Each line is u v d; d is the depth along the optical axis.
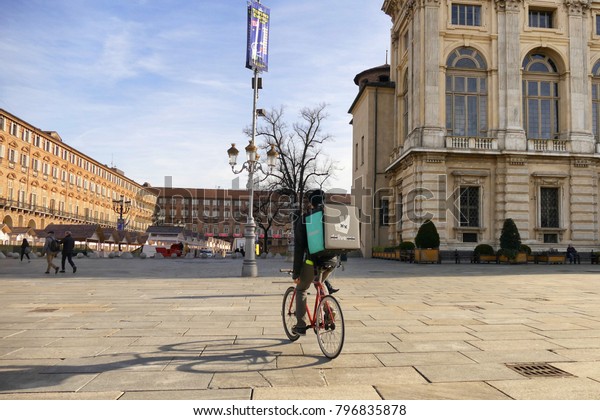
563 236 32.06
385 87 40.84
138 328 7.45
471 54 32.94
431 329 7.45
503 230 29.81
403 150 34.53
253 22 18.47
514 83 32.34
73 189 84.44
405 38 38.16
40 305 10.05
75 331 7.21
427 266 26.64
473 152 31.22
